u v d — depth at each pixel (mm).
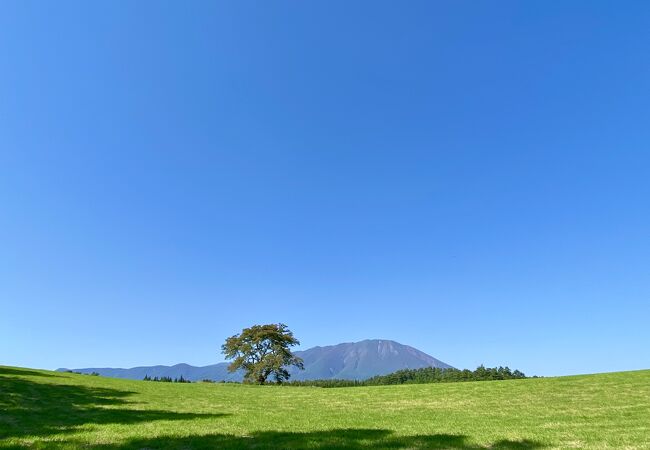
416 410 29203
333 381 141500
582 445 14656
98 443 14688
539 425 20203
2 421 20047
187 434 16953
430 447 14633
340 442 15562
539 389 38594
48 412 23922
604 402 29328
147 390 42031
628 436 16219
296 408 31203
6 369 47844
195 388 49750
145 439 15539
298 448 14453
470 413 26719
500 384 44312
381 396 39969
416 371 159875
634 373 45406
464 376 133125
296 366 88375
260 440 16031
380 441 15742
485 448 14500
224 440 15703
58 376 47906
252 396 41562
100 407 27719
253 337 86500
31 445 14336
